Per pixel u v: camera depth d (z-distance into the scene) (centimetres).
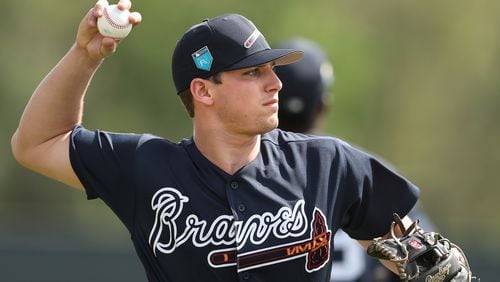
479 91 9544
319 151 1343
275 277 1281
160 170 1315
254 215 1284
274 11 8462
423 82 9756
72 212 8006
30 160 1380
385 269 1883
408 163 9619
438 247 1348
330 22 8562
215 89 1302
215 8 8412
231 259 1280
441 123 9619
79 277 3731
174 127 8688
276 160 1327
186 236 1291
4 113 8406
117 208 1343
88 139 1352
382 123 9562
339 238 1886
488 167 9494
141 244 1338
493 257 3428
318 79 1884
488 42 9488
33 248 3744
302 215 1295
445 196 9475
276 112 1306
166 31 8469
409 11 9794
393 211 1384
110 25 1298
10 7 8594
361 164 1364
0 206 8819
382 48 9781
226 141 1311
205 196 1298
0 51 8450
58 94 1350
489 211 9419
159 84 8625
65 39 8719
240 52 1289
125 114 8675
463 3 9588
